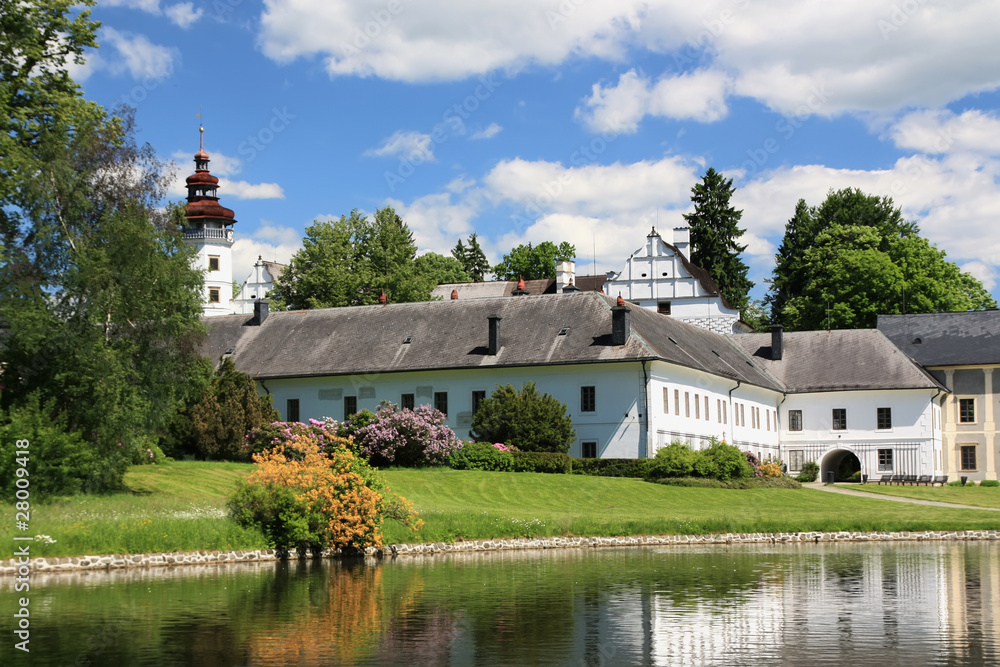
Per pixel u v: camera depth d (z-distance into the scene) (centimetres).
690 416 6675
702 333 7869
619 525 4078
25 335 3850
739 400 7406
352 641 2002
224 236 11356
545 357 6450
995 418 7938
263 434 5622
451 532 3719
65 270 4050
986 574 3044
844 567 3222
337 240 9562
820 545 4053
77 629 2086
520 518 4078
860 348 8012
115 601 2406
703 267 11350
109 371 3962
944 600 2539
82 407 3953
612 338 6406
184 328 4350
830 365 7988
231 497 3397
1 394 3941
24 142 4347
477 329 6856
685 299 9919
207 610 2305
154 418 4250
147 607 2333
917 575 3019
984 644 2006
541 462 5909
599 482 5506
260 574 2908
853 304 9625
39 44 4484
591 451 6334
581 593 2603
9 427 3538
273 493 3356
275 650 1919
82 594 2500
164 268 4203
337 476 3456
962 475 7962
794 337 8288
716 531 4212
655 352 6244
